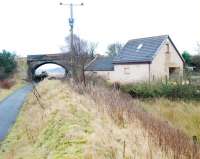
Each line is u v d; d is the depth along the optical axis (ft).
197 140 28.84
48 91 68.59
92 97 40.65
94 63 132.57
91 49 154.92
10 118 50.44
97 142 21.11
